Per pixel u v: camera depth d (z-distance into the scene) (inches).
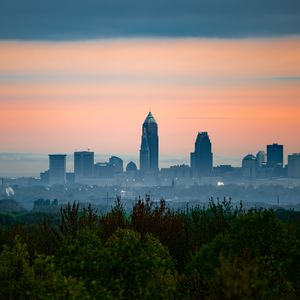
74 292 2026.3
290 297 2363.4
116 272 2311.8
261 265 2362.2
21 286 2352.4
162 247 2628.0
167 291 2210.9
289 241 2687.0
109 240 2469.2
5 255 2474.2
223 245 2664.9
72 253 2470.5
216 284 2086.6
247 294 1991.9
